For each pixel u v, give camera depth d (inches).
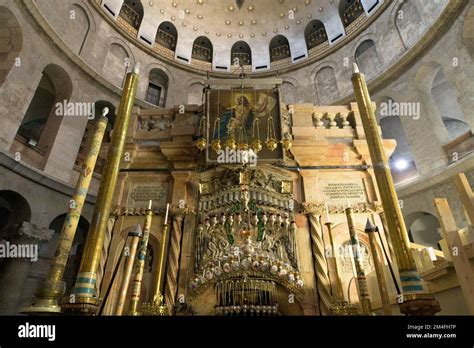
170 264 278.7
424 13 656.4
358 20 857.5
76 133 642.8
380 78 705.0
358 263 219.3
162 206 316.8
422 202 561.9
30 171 508.7
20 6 529.0
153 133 357.4
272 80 347.6
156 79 917.8
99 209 198.1
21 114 526.3
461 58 548.7
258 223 288.8
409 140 637.9
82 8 733.9
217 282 256.7
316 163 335.3
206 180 322.7
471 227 170.6
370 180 329.1
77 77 671.8
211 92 343.0
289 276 256.5
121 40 834.2
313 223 299.7
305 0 965.8
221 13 1004.6
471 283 162.2
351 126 361.1
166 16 954.7
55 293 171.9
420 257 219.1
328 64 892.6
